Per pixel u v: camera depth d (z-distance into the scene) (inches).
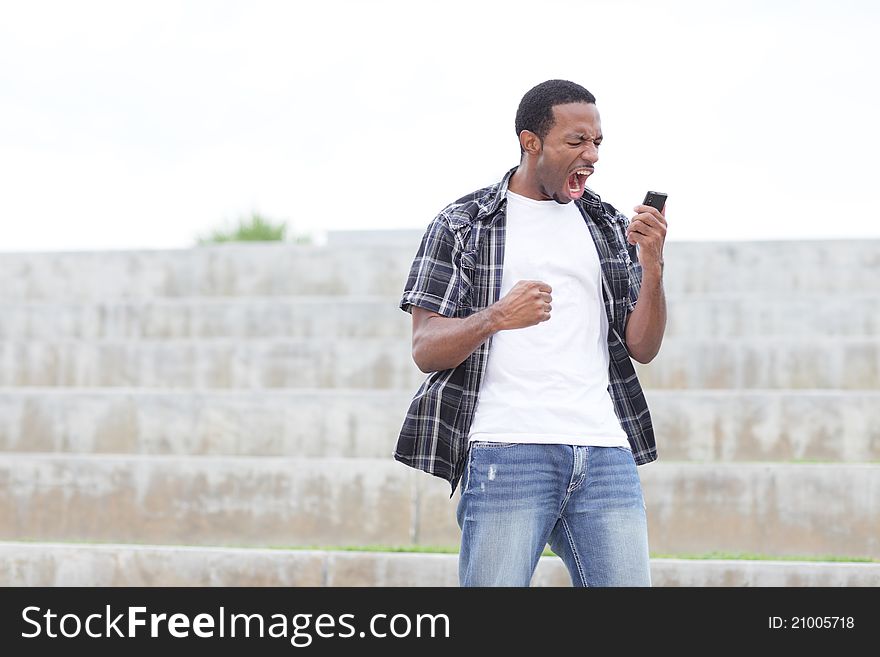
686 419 351.9
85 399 379.2
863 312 441.1
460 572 169.3
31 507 331.0
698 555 294.7
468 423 167.8
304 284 537.0
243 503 323.0
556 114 166.7
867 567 265.0
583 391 167.6
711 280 493.7
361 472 319.0
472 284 170.9
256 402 370.3
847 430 346.6
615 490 167.3
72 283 549.6
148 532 326.0
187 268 544.7
